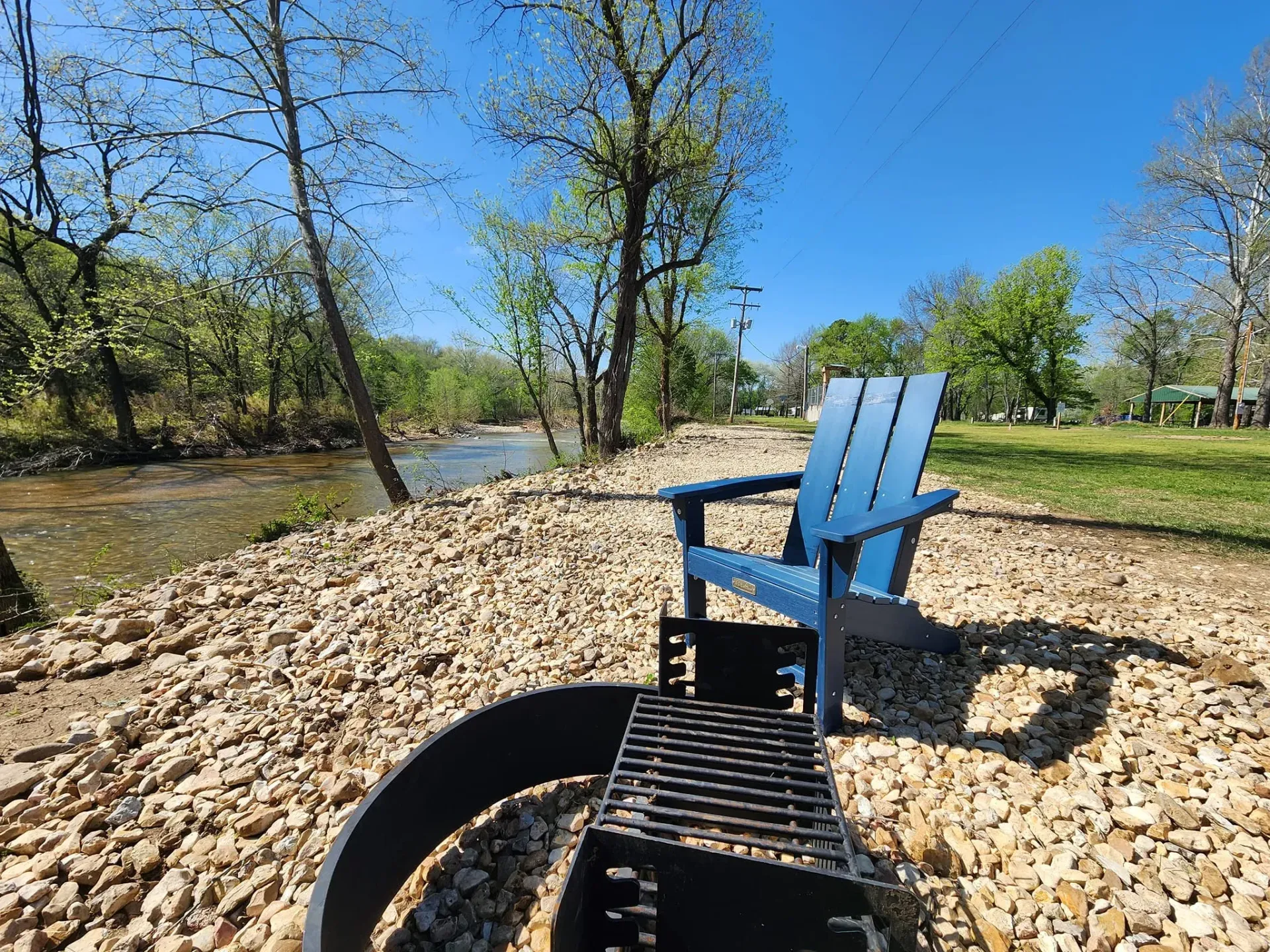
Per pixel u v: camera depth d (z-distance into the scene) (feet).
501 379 67.77
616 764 3.90
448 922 4.12
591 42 27.12
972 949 3.66
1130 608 9.05
